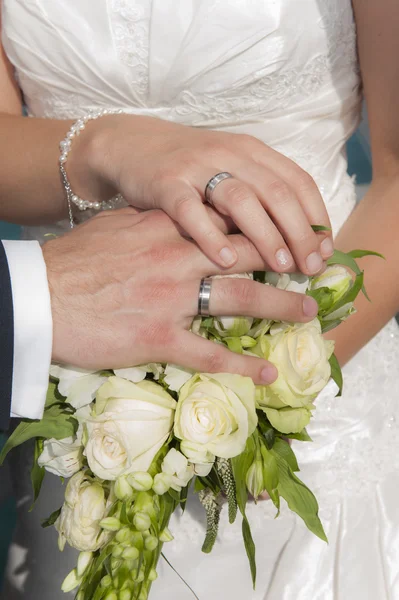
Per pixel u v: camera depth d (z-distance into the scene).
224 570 1.00
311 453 1.02
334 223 1.05
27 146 1.00
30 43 1.02
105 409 0.78
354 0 1.00
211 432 0.77
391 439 1.04
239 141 0.90
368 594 0.98
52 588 1.06
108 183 0.96
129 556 0.76
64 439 0.81
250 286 0.82
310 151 1.04
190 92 1.01
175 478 0.77
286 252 0.83
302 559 0.99
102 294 0.83
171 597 0.99
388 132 1.00
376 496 1.02
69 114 1.06
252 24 0.98
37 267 0.84
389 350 1.06
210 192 0.85
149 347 0.82
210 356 0.81
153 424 0.78
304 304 0.81
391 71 0.97
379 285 0.98
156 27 0.98
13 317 0.82
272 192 0.85
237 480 0.79
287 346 0.80
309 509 0.81
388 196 1.00
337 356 0.98
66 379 0.82
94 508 0.79
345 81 1.03
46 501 1.07
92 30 1.00
